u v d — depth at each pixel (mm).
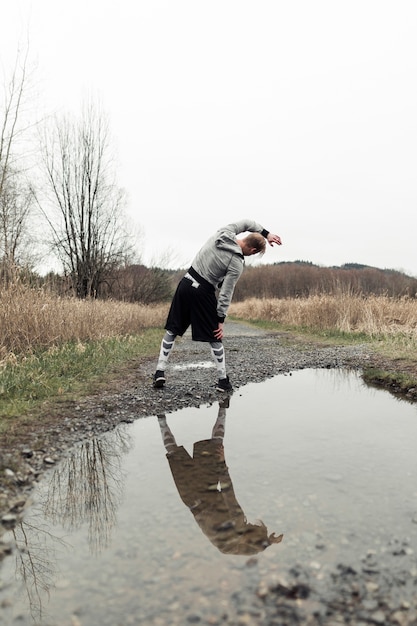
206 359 7078
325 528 1842
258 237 4359
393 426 3359
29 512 2031
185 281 4406
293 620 1306
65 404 3771
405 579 1495
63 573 1558
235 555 1650
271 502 2090
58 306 6945
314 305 12609
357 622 1299
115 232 17500
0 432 2996
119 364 6047
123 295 19750
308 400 4246
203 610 1348
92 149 16391
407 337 7730
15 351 5559
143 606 1369
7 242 7953
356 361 6289
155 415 3680
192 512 2010
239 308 26812
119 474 2467
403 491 2195
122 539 1783
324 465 2561
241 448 2881
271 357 7203
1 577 1553
